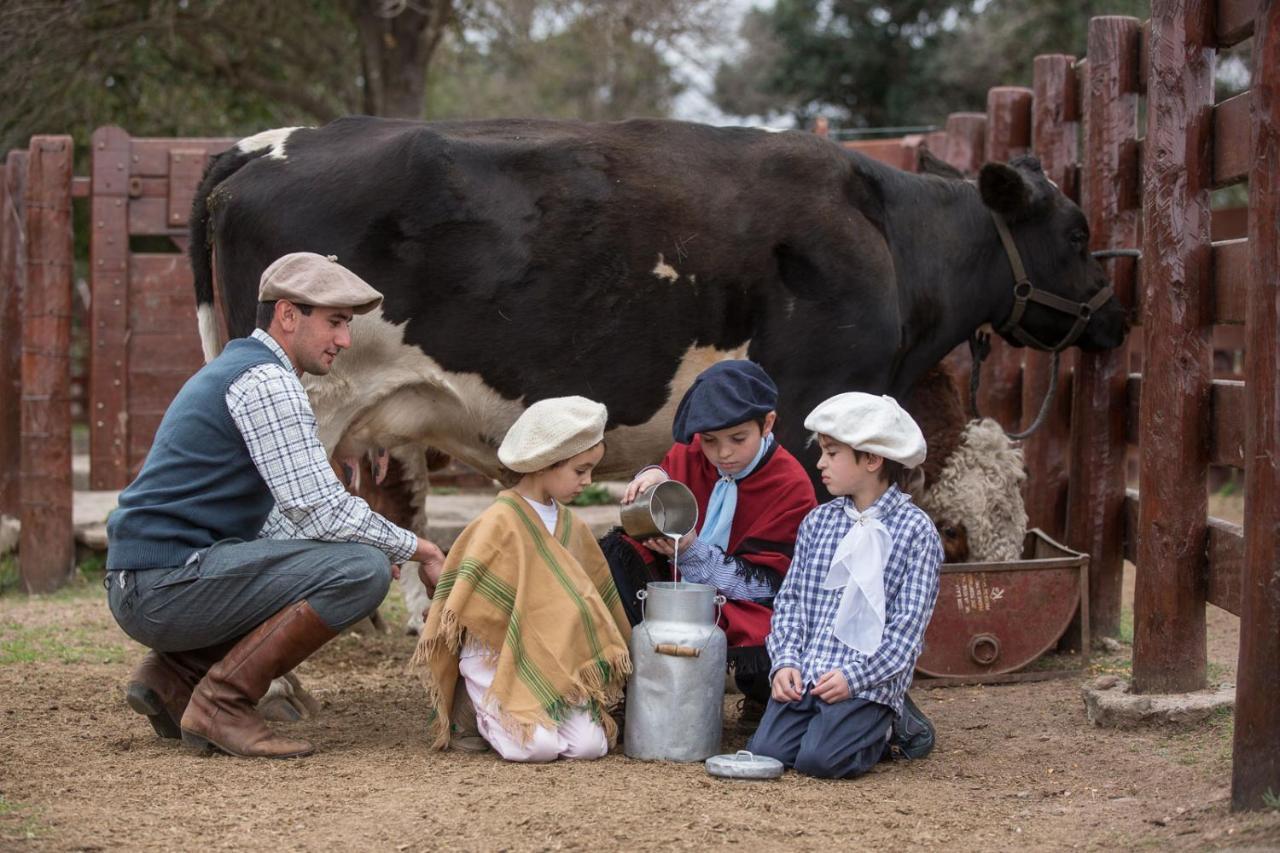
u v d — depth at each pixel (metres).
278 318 3.93
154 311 7.86
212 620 3.89
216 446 3.87
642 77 19.36
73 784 3.63
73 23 13.01
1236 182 4.16
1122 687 4.62
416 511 5.89
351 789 3.59
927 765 4.02
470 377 4.66
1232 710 4.30
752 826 3.28
